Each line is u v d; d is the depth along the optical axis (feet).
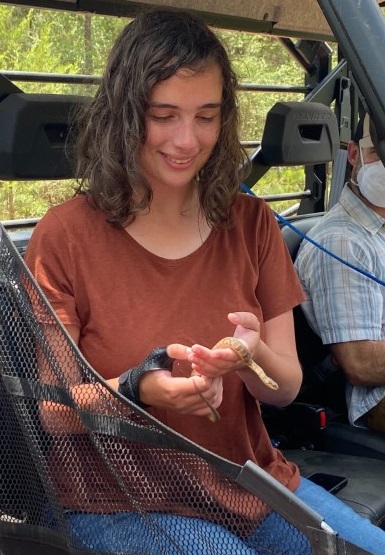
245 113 6.82
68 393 4.70
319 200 12.87
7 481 5.32
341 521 6.11
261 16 9.78
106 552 4.95
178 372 5.77
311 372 9.05
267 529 4.80
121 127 5.74
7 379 4.92
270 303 6.42
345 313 8.43
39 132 7.27
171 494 4.82
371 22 4.75
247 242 6.32
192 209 6.12
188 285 5.90
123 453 4.77
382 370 8.32
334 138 10.34
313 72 12.67
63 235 5.69
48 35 26.03
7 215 21.59
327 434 8.58
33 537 5.29
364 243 8.52
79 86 10.14
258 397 6.17
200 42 5.63
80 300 5.67
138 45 5.61
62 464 4.97
